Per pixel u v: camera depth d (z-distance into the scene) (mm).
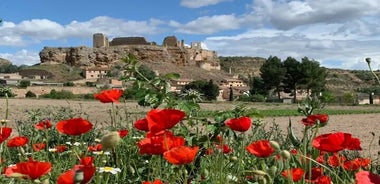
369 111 51719
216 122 5445
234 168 3912
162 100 6031
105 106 48875
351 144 2896
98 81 142125
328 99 5121
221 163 3613
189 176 4039
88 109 40938
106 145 2414
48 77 177250
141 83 6082
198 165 5086
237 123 4031
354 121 32781
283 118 32844
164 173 3959
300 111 5074
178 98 6289
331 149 2912
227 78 197125
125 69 6246
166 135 3193
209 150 4645
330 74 199875
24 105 46562
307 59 115812
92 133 7285
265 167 3711
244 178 3633
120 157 4555
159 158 3682
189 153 2785
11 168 2637
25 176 2609
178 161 2797
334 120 34156
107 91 4656
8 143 4535
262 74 120000
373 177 1667
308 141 4172
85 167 2311
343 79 192375
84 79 174000
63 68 192000
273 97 126500
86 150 4668
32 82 143875
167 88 6105
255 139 6527
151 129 2971
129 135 5359
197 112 6070
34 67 194500
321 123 4039
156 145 3035
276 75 116562
